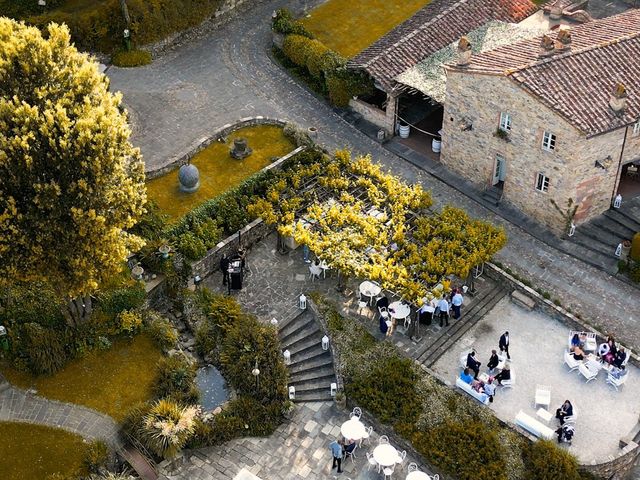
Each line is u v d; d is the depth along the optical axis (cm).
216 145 5819
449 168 5838
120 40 6500
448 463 4234
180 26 6731
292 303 5009
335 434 4484
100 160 4006
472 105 5406
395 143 6072
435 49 6081
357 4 7119
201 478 4281
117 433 4266
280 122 6006
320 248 4822
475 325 4941
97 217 3991
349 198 5191
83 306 4619
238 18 7056
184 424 4259
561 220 5328
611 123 4956
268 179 5519
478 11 6334
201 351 4753
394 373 4569
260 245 5366
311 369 4738
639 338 4831
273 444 4438
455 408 4450
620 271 5166
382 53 6012
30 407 4331
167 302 4978
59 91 4066
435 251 4825
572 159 5028
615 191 5391
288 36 6531
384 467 4244
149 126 5962
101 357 4581
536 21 6394
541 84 5038
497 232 4962
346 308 4972
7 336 4472
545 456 4206
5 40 4009
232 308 4862
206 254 5094
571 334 4847
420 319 4875
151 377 4528
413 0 7150
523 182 5409
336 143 6034
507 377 4584
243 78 6481
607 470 4288
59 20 6391
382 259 4738
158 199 5391
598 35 5500
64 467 4103
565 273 5184
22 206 3959
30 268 4047
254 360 4619
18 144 3806
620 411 4503
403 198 5097
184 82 6394
